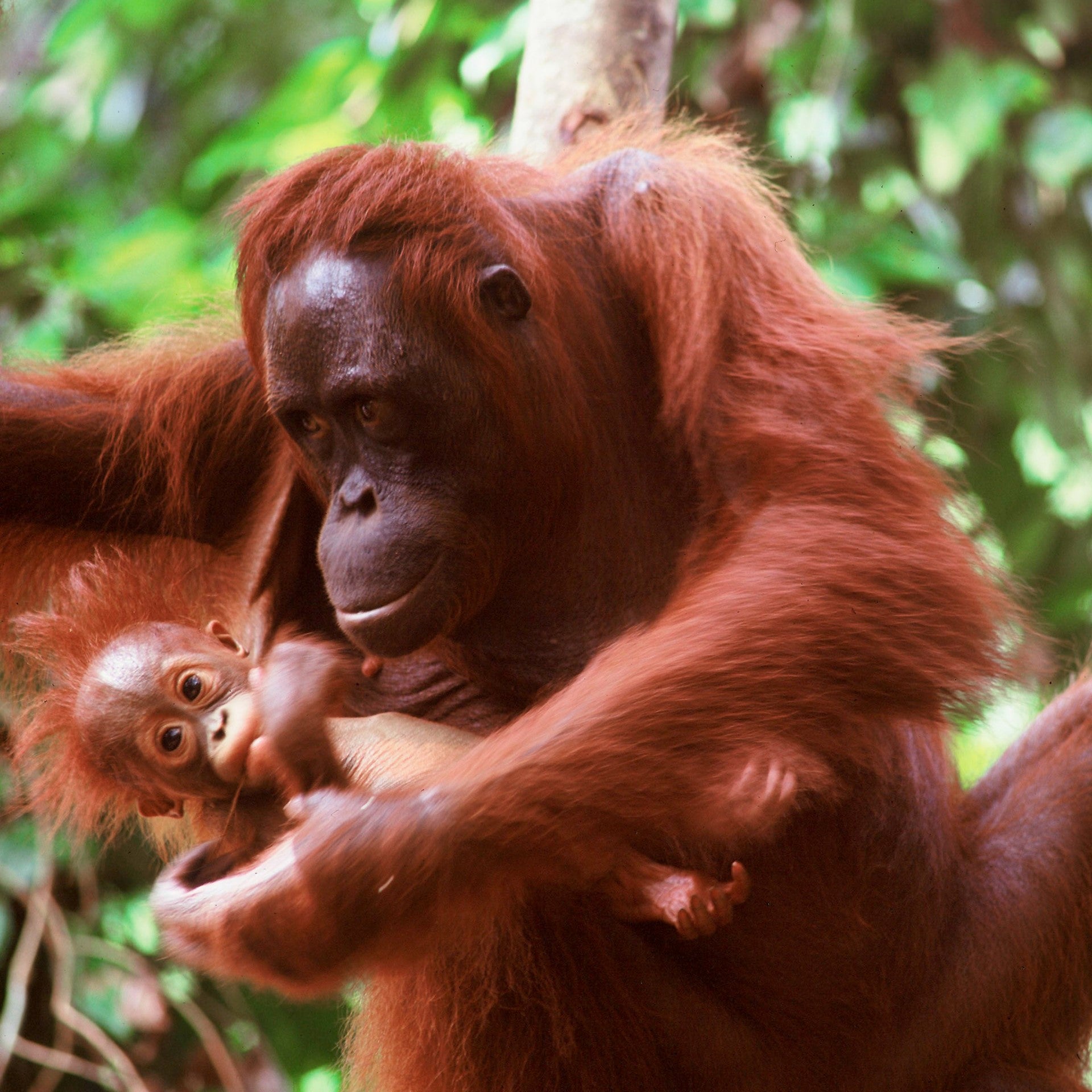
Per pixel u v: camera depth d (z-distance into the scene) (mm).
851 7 12008
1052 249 12742
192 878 4453
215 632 5477
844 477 4535
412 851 3682
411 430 4434
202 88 15891
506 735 4059
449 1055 5129
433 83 12555
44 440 5582
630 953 4961
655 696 4066
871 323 5246
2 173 14656
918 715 4305
